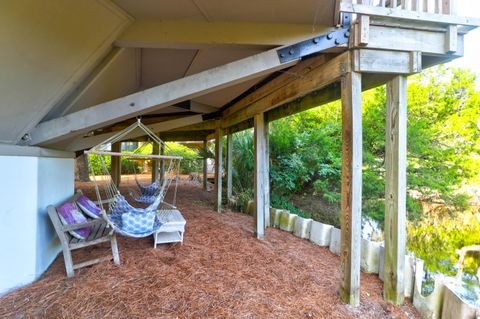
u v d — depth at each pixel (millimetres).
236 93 4438
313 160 6273
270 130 6762
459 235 5023
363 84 2789
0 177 2314
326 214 5754
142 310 2053
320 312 2170
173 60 3217
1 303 2096
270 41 2445
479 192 5234
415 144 5301
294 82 3047
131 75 3414
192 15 2314
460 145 5512
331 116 7211
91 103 2994
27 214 2459
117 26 2260
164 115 5973
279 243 3787
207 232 4090
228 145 6488
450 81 5840
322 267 3033
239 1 2104
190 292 2340
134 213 2822
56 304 2078
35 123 2410
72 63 2199
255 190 4055
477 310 1851
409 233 5047
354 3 2227
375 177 5215
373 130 5590
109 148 9297
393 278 2328
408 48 2273
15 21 1706
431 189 5211
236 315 2068
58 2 1771
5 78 1930
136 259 2947
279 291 2465
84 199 3658
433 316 2135
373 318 2139
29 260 2453
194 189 8852
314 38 2352
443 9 2291
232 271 2801
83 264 2656
